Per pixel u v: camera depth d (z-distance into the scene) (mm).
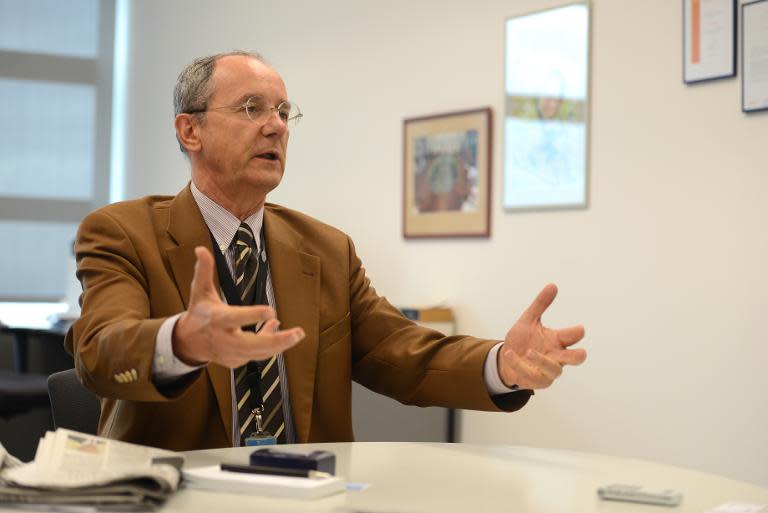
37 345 4625
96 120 6773
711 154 3383
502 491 1239
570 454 1548
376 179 4648
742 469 3289
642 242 3582
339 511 1095
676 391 3475
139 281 1707
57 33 6691
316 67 5016
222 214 1870
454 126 4266
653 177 3555
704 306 3396
